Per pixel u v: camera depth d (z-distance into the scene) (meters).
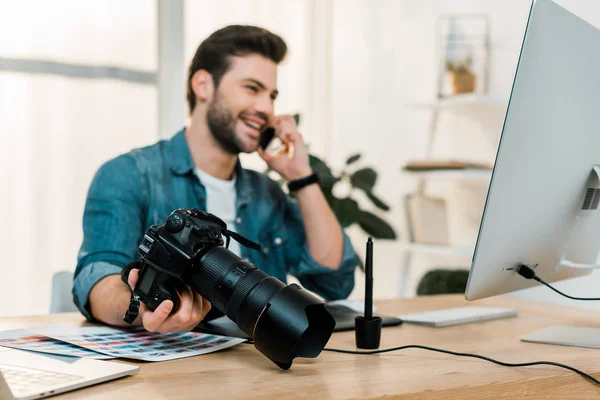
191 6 2.70
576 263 1.16
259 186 1.78
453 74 2.44
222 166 1.70
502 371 0.83
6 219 2.36
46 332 1.00
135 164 1.59
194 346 0.95
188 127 1.70
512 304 1.50
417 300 1.55
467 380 0.78
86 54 2.49
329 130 3.16
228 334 1.04
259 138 1.73
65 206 2.45
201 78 1.69
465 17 2.47
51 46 2.42
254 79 1.70
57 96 2.43
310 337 0.88
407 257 2.84
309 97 3.07
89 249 1.44
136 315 0.92
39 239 2.40
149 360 0.85
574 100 0.97
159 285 0.90
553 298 1.63
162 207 1.60
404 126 2.89
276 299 0.81
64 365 0.79
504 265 1.02
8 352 0.84
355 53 3.11
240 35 1.69
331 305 1.33
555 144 0.97
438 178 2.40
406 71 2.88
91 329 1.05
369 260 0.98
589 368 0.87
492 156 2.40
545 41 0.91
